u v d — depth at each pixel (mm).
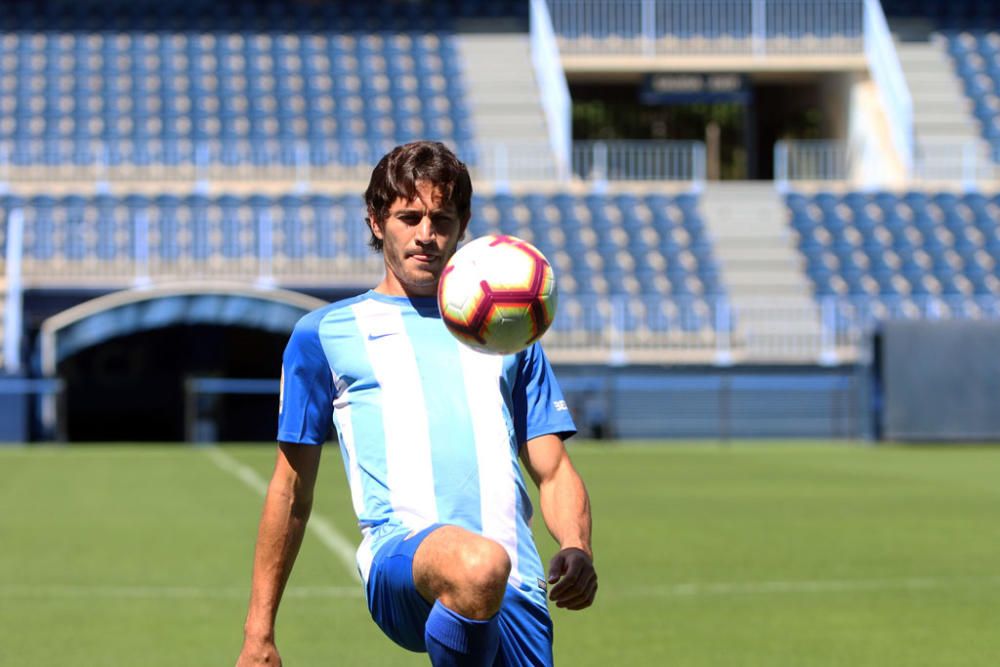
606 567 19188
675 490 30984
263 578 7156
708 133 72250
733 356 49156
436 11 65688
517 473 6895
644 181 62688
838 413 48531
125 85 60156
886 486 32062
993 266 54781
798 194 57562
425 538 6301
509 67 63469
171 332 54125
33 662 12812
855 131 61938
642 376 48188
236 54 62625
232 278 50125
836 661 12945
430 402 6898
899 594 16953
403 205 6930
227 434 54625
